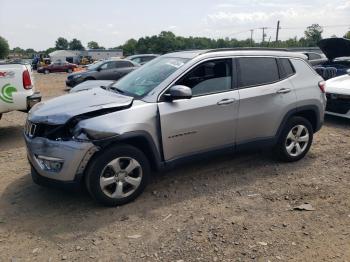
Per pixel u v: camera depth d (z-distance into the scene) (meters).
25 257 3.39
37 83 22.88
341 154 6.06
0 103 6.85
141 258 3.33
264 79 5.14
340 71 10.06
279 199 4.43
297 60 5.54
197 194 4.57
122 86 4.98
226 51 4.94
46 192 4.70
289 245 3.49
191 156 4.67
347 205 4.26
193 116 4.52
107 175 4.14
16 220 4.04
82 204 4.35
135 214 4.10
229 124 4.82
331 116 9.07
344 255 3.33
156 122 4.31
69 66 42.56
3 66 6.86
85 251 3.46
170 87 4.45
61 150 3.95
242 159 5.75
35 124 4.24
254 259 3.29
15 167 5.65
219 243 3.53
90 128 3.89
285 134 5.39
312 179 5.02
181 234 3.70
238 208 4.21
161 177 5.08
